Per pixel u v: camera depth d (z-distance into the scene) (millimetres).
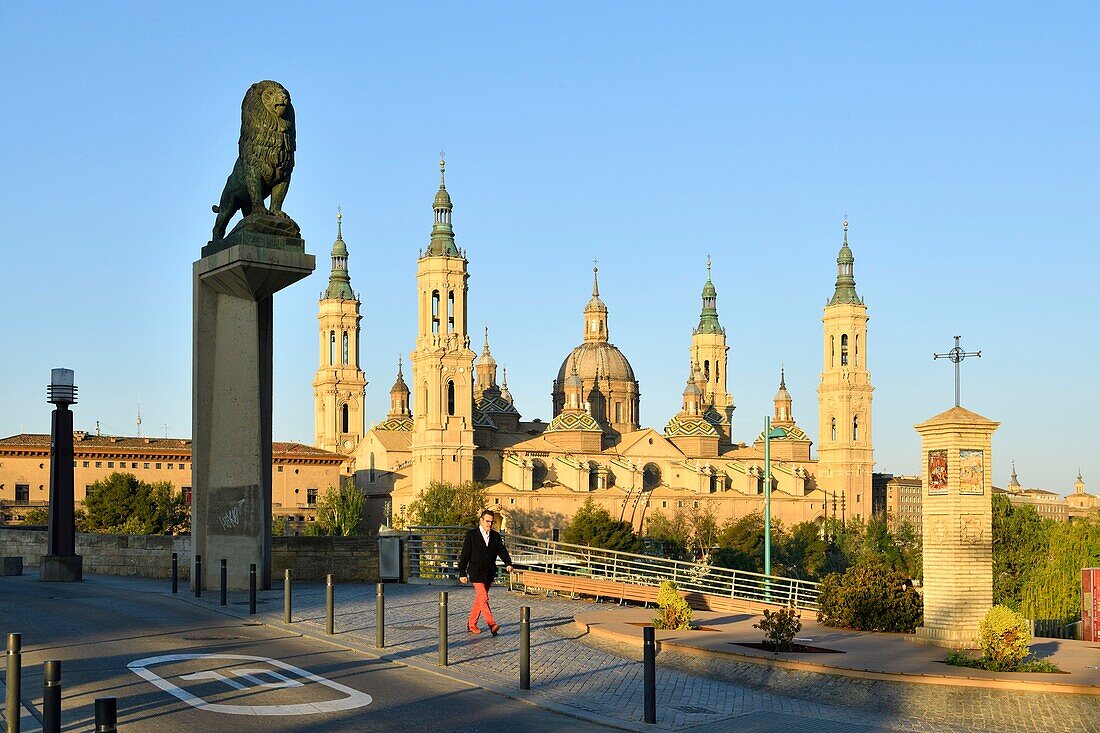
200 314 35000
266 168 34406
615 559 44625
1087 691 20547
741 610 35438
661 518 195125
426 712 17969
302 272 34375
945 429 26703
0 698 17906
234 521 34594
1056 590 68438
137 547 41281
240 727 16422
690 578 44750
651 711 18344
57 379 38781
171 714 17062
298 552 39844
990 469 26641
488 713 18188
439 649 22312
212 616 28438
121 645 23188
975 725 19391
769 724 18656
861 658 23812
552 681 21188
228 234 35094
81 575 38562
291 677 20234
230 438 34656
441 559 44938
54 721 13211
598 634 27547
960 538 26250
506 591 38906
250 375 34781
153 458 182625
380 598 24016
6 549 47312
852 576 30578
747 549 164625
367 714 17625
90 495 132250
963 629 25953
